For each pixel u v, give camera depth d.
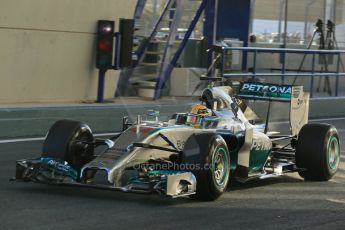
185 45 43.94
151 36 45.00
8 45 35.72
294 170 21.67
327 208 18.14
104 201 17.75
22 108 30.84
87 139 19.02
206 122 19.22
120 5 40.91
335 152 22.38
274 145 23.30
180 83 42.34
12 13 35.59
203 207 17.48
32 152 25.88
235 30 49.12
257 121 22.27
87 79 39.62
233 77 41.00
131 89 41.97
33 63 36.94
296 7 54.34
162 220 15.97
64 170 17.89
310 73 45.09
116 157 17.30
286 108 22.62
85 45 39.22
